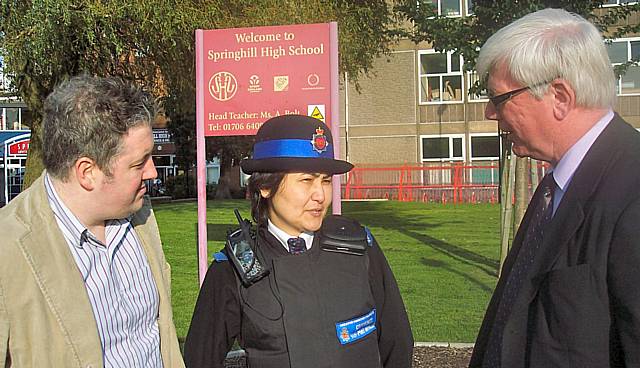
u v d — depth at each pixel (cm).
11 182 2722
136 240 231
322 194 237
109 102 201
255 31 552
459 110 2586
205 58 561
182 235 1308
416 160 2630
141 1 1138
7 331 189
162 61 1383
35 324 192
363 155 2675
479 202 2345
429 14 679
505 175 674
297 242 241
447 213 1789
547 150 204
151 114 211
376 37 1667
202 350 236
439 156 2614
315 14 1397
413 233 1334
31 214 200
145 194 221
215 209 1958
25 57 1123
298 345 230
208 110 565
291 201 235
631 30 661
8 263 190
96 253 212
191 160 2852
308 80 546
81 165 201
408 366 255
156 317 232
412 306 685
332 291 237
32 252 194
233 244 242
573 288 180
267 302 234
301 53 545
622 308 172
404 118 2638
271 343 231
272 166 231
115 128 199
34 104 1288
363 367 237
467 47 647
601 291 177
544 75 195
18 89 1299
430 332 582
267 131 240
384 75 2645
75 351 197
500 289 233
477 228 1411
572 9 580
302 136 235
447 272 885
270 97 552
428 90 2625
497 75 206
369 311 241
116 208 210
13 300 190
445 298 723
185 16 1186
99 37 1173
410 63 2623
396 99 2641
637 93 2333
